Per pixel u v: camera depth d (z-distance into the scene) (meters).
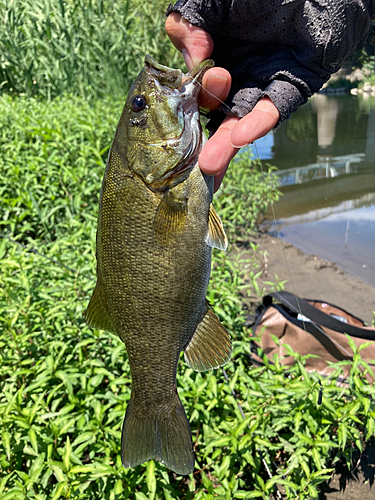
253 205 0.84
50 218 0.67
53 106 0.96
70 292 0.45
